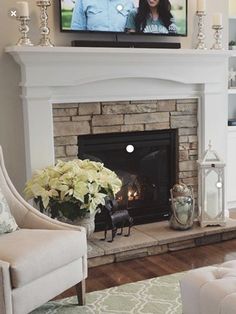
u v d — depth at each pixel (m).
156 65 3.96
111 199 3.68
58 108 3.72
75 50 3.54
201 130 4.31
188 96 4.23
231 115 5.14
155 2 3.99
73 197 3.24
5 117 3.62
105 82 3.84
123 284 3.18
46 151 3.67
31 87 3.55
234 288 1.95
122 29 3.88
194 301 2.04
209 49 4.20
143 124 4.07
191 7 4.21
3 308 2.32
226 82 4.37
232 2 5.03
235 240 4.05
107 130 3.93
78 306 2.88
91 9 3.75
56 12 3.70
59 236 2.70
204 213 4.05
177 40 4.21
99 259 3.54
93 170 3.43
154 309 2.80
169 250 3.81
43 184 3.31
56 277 2.62
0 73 3.56
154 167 4.31
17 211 3.02
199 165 4.06
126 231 3.99
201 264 3.52
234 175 4.80
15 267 2.34
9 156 3.67
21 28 3.47
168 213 4.33
